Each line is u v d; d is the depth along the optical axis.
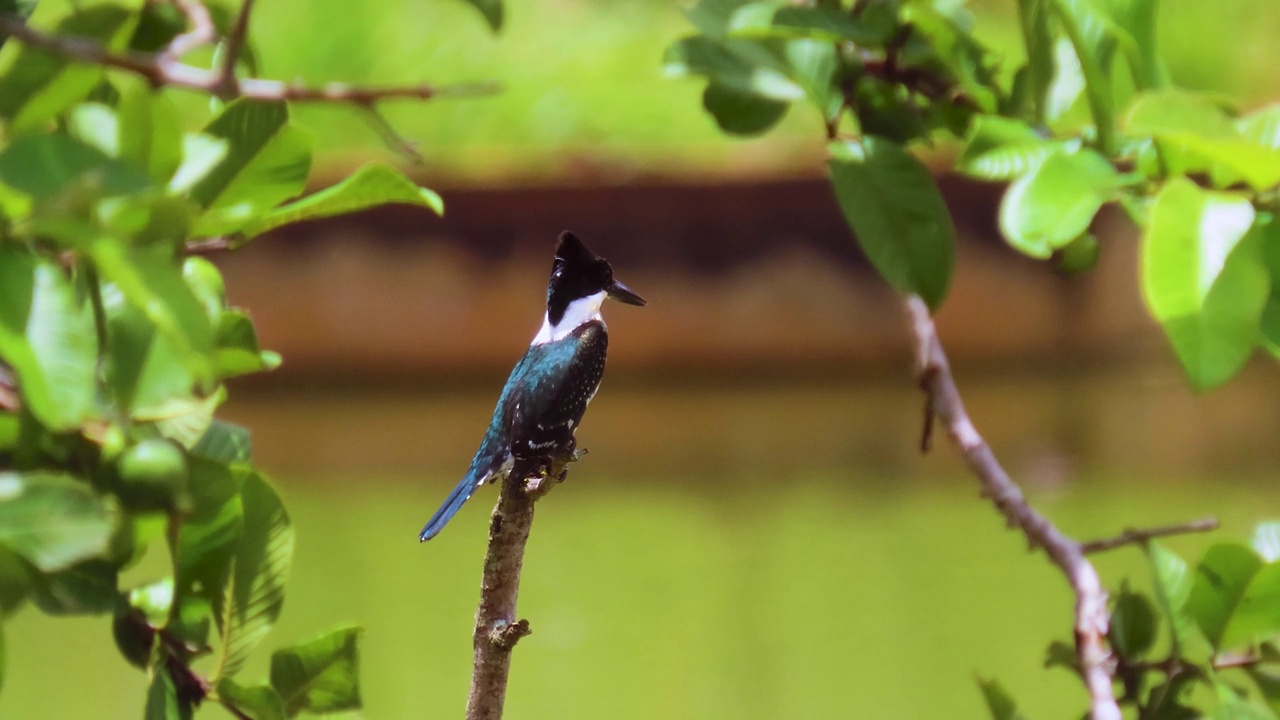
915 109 7.24
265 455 14.83
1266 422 14.31
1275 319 6.97
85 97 6.98
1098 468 14.09
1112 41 7.09
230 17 7.21
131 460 6.91
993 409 14.82
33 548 6.87
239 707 7.04
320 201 7.01
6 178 6.82
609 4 18.91
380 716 10.82
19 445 6.91
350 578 12.64
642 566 12.67
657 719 10.88
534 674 11.21
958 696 10.94
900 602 12.02
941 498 13.65
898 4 7.20
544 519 13.40
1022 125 7.09
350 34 17.88
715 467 14.41
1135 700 7.15
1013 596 11.89
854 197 7.12
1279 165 6.93
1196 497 13.47
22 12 6.98
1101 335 15.09
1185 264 6.95
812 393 15.29
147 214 6.86
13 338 6.83
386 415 15.36
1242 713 7.08
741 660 11.33
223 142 6.95
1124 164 7.08
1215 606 7.11
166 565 7.57
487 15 7.16
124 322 6.92
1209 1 17.91
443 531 13.34
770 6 7.14
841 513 13.41
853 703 10.87
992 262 15.05
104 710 10.78
